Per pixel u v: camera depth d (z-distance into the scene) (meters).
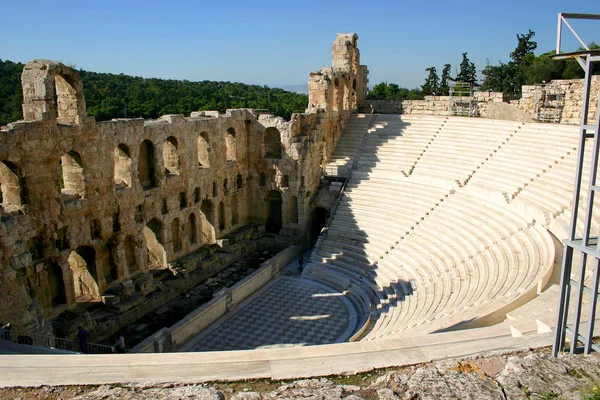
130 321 31.06
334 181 47.00
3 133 24.55
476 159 41.00
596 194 28.55
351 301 33.88
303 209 45.00
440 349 11.52
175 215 37.41
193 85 159.38
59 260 28.42
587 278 19.72
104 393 9.95
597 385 9.32
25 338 21.78
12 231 22.23
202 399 9.60
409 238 36.56
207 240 42.81
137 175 33.28
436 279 29.86
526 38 76.81
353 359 11.23
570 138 36.19
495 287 22.92
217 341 28.75
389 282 32.69
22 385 10.34
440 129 46.84
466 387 9.66
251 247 44.59
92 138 29.61
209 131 40.34
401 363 11.00
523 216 30.94
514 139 40.34
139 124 32.78
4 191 26.22
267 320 31.36
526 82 63.78
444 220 36.28
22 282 23.67
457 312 21.06
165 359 11.36
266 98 130.38
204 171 40.22
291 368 10.91
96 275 31.16
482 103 52.50
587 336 10.17
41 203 27.02
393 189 42.50
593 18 9.35
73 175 29.80
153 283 34.25
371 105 57.09
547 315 14.80
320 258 39.41
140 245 34.06
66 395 10.02
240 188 46.00
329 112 47.69
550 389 9.34
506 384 9.63
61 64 27.22
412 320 24.34
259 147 45.84
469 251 30.83
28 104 27.03
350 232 40.28
